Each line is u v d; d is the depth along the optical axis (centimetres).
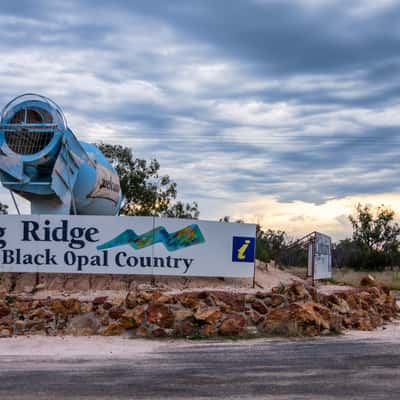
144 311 1778
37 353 1506
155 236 2031
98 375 1213
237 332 1775
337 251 6725
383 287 2498
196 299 1823
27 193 2100
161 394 1050
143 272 2023
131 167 4781
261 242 3488
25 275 2050
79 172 2211
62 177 2084
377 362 1359
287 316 1819
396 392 1070
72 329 1784
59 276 2048
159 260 2030
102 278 2055
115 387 1102
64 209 2112
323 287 2508
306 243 2741
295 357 1427
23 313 1811
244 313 1850
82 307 1812
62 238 2016
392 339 1755
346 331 1938
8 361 1384
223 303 1838
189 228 2053
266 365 1322
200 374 1222
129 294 1814
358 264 6512
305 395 1045
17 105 2053
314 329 1817
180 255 2041
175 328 1762
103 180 2366
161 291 1927
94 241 2017
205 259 2059
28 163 2044
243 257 2100
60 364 1343
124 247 2022
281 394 1052
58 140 2044
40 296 1914
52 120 2050
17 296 1877
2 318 1803
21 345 1616
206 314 1770
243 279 2203
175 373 1233
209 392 1065
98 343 1653
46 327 1795
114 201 2550
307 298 1919
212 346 1609
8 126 2042
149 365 1327
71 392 1065
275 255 3169
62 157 2072
